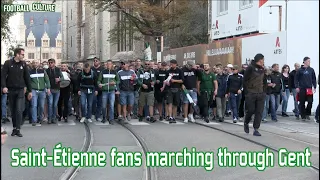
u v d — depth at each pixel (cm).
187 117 1758
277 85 1764
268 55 2152
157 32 4234
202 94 1742
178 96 1734
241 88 1714
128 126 1617
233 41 2384
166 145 1188
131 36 4544
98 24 6956
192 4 4284
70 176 861
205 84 1736
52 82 1684
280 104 2059
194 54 2788
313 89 1822
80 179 841
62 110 1838
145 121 1798
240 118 1855
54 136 1348
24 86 1320
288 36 2052
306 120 1808
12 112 1330
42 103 1661
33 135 1366
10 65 1295
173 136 1352
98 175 870
